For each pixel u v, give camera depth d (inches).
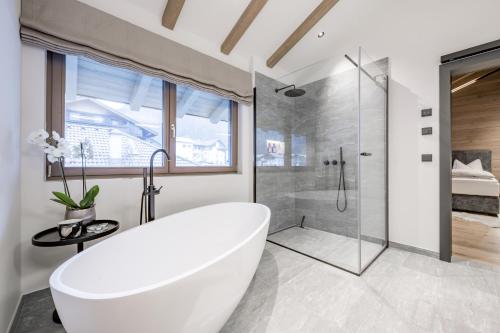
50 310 49.7
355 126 84.7
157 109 80.7
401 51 85.8
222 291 36.1
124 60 64.6
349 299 54.9
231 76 94.7
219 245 73.7
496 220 127.3
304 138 109.3
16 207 47.4
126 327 26.9
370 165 84.7
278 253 84.4
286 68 119.9
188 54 80.0
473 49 70.2
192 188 83.4
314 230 105.3
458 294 56.6
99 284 42.7
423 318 47.8
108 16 61.7
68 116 62.8
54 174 58.5
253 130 104.7
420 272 68.6
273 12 87.1
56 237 46.3
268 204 107.4
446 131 76.2
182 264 63.5
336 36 100.6
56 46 54.1
